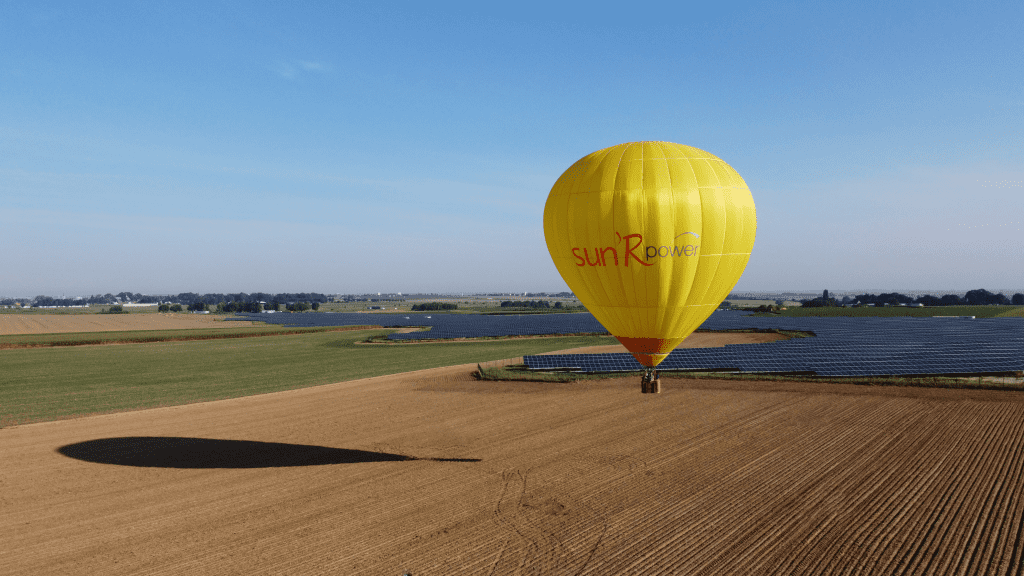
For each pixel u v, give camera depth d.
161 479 18.30
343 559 12.65
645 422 25.03
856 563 12.00
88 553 13.10
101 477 18.52
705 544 13.07
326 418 27.09
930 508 14.69
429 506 15.71
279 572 12.09
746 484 16.86
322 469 19.25
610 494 16.38
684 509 15.12
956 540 12.90
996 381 32.00
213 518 15.07
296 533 14.06
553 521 14.54
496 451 21.09
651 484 17.09
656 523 14.29
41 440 23.20
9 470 19.28
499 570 12.05
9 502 16.33
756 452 20.02
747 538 13.31
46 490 17.31
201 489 17.34
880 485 16.44
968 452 19.22
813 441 21.17
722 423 24.41
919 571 11.62
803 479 17.14
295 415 27.81
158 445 22.38
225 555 12.92
